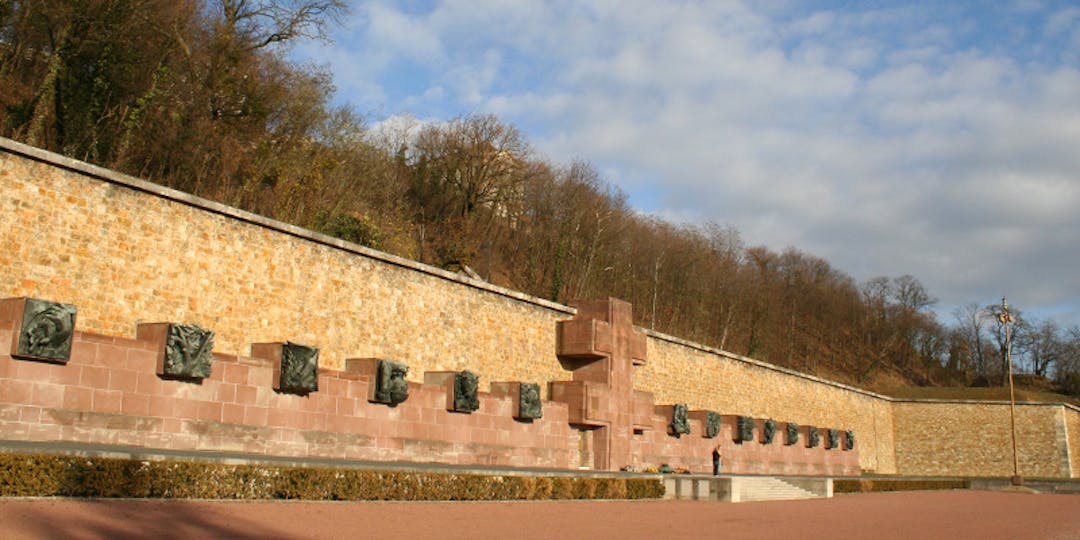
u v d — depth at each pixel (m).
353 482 19.44
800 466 55.00
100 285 22.03
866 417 70.81
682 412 42.75
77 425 19.77
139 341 21.27
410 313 30.98
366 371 27.52
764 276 105.38
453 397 29.91
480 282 33.97
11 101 31.25
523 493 24.27
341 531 15.26
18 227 20.52
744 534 19.73
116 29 33.31
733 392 51.84
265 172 41.19
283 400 24.62
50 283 20.98
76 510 13.84
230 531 14.10
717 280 89.69
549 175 74.56
